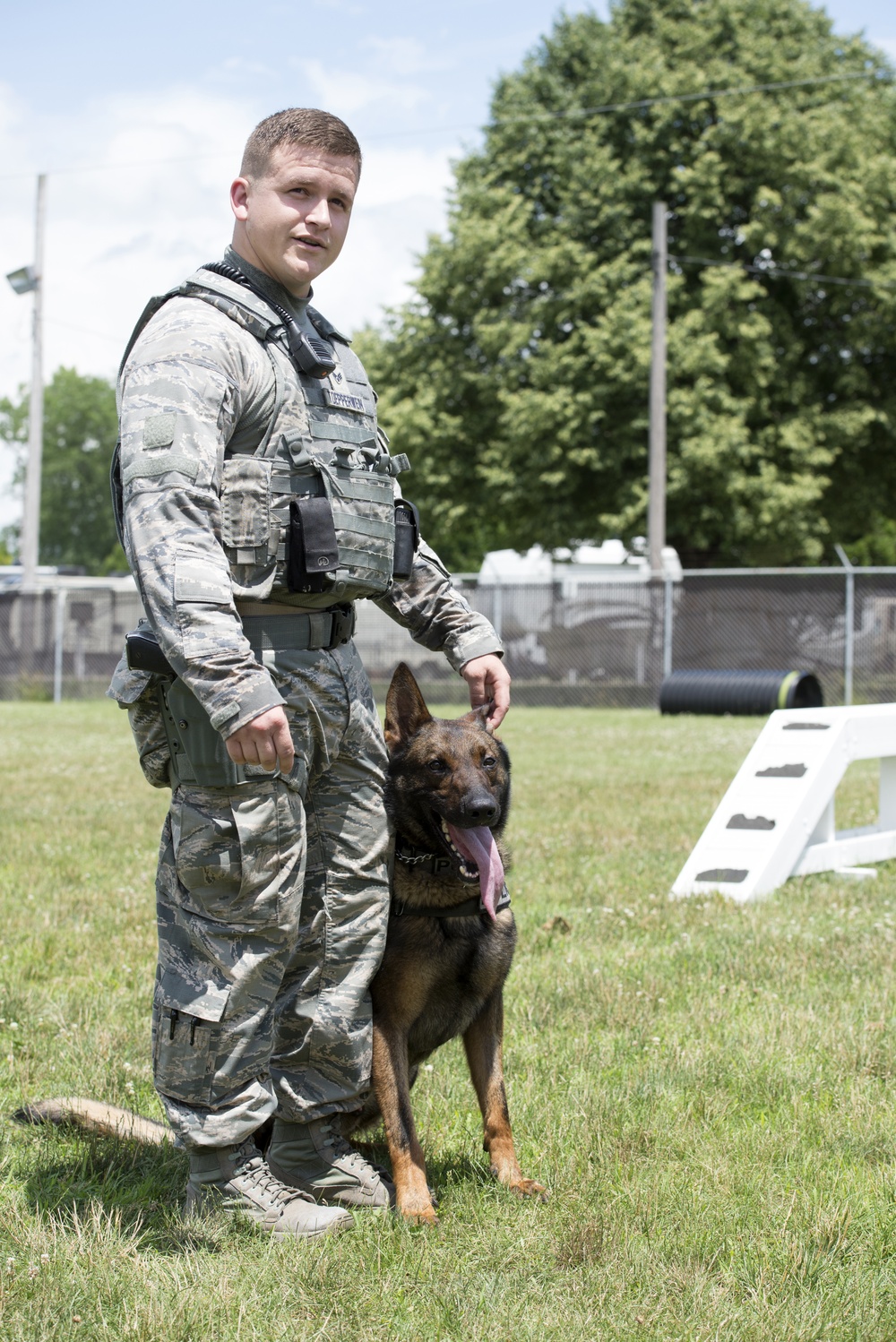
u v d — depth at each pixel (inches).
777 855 269.1
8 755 569.3
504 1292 103.6
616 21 1147.9
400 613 143.7
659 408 911.0
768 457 1016.2
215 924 113.8
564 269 1036.5
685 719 786.8
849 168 1038.4
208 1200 117.3
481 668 142.9
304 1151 126.0
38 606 1063.0
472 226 1064.2
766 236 1010.7
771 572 872.3
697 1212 117.4
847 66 1124.5
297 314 126.2
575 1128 139.6
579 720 789.9
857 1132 136.5
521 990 192.7
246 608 117.6
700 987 194.7
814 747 289.0
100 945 218.1
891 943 217.2
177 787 115.5
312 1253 110.7
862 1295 102.5
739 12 1104.2
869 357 1088.2
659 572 920.9
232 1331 97.9
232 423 113.8
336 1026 123.5
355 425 123.1
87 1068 159.8
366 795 125.5
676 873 281.9
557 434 1007.6
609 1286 104.6
